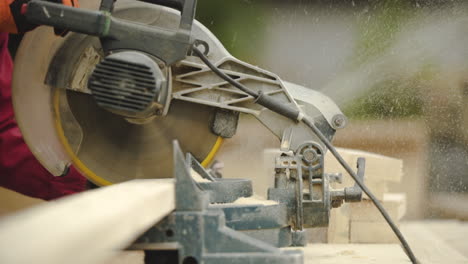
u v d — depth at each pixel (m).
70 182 3.16
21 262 0.67
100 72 2.09
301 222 2.21
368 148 6.59
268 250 1.41
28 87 2.50
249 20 7.73
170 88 2.29
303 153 2.25
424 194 6.06
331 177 2.42
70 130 2.57
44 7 2.16
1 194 3.05
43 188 3.11
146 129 2.60
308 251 2.89
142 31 2.20
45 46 2.47
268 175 4.08
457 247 3.36
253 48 7.59
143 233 1.43
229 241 1.43
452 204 5.87
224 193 2.15
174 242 1.43
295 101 2.45
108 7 2.21
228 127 2.60
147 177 2.66
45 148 2.57
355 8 6.65
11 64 3.12
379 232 3.31
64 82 2.49
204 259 1.41
